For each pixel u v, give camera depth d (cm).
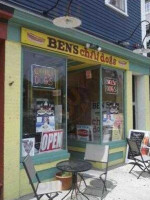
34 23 586
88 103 843
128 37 967
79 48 717
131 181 686
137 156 777
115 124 878
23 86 596
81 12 777
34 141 618
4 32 546
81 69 863
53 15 686
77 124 862
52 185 501
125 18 959
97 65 819
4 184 538
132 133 906
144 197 578
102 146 642
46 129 650
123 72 917
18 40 577
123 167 823
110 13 890
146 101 1028
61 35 660
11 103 558
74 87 878
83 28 780
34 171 510
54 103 674
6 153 545
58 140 679
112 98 868
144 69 1020
